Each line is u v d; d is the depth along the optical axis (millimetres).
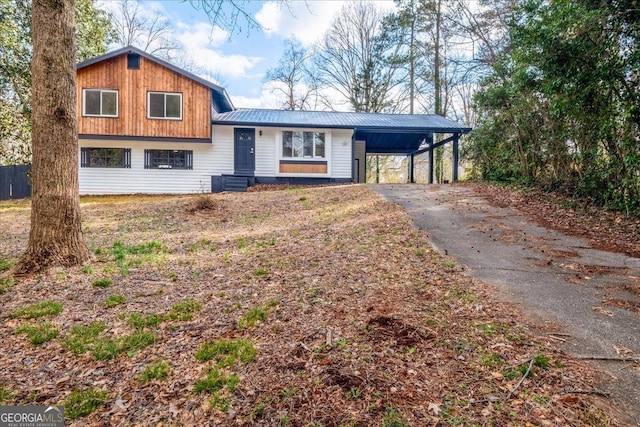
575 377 2314
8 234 7172
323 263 4883
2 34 14391
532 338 2818
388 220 7531
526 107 10508
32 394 2326
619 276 4367
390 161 30172
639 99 6668
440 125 15633
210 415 2062
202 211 9367
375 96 25250
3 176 14383
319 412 2020
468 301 3562
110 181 14695
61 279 4344
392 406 2029
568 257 5152
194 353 2732
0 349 2889
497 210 8430
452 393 2139
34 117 4613
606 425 1901
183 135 14422
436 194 10727
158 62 14102
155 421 2045
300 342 2793
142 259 5281
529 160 11227
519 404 2045
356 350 2629
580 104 7477
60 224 4715
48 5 4473
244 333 3018
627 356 2584
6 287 4109
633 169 6992
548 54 7379
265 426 1947
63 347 2887
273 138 15664
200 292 4016
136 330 3150
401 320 3084
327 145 15797
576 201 8438
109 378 2486
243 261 5176
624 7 6230
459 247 5656
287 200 10789
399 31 23406
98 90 13875
